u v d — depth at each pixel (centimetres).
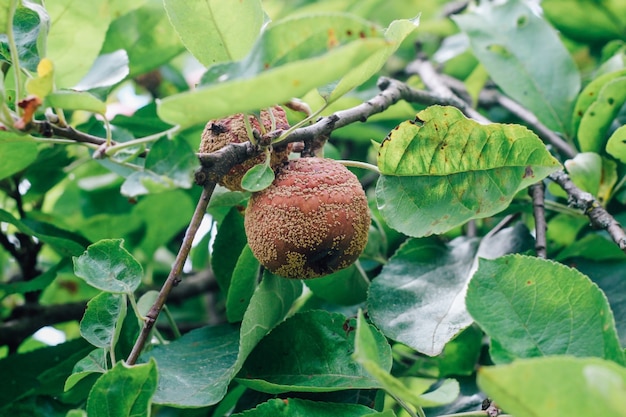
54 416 77
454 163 71
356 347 60
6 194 87
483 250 78
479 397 76
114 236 93
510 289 65
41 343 92
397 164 71
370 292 75
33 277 86
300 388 69
